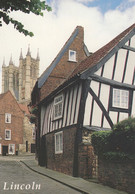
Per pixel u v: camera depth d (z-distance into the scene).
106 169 10.14
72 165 12.98
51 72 19.23
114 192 8.99
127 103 13.78
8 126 43.53
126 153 9.01
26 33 5.01
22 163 21.92
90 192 9.01
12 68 108.44
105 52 14.34
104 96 13.16
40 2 4.74
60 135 15.06
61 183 11.20
